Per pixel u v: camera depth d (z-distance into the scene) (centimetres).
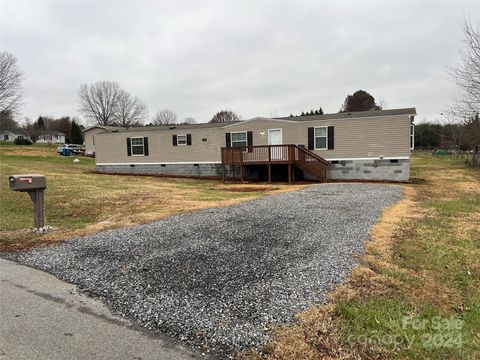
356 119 1587
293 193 1119
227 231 583
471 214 767
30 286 376
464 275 412
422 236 571
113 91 6175
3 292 359
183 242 520
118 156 2112
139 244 516
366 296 336
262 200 950
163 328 284
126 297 343
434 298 343
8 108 4047
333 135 1633
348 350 248
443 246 518
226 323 288
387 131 1543
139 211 812
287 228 602
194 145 1927
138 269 416
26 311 315
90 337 271
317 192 1139
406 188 1284
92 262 446
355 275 388
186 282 373
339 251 474
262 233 568
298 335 267
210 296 338
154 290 356
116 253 478
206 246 497
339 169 1638
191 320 295
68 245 526
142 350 253
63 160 2900
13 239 569
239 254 461
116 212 816
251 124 1783
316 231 582
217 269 409
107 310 317
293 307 312
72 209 860
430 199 1023
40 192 623
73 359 241
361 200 939
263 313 302
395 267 422
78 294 354
